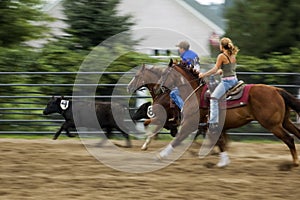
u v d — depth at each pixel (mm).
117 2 19016
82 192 7918
